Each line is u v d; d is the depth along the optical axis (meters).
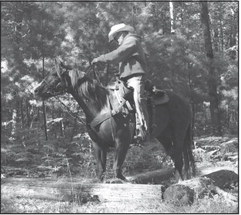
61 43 11.48
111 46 11.55
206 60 13.22
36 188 6.19
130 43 6.48
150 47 12.18
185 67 12.95
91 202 6.04
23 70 11.19
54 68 6.74
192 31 15.16
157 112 7.08
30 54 11.13
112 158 9.70
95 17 11.75
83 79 6.63
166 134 7.62
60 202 6.07
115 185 6.09
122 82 6.64
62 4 11.97
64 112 11.37
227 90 14.09
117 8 12.02
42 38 11.05
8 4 11.48
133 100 6.61
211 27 22.25
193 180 6.41
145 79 6.81
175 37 13.02
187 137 7.65
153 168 9.73
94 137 6.61
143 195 5.95
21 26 11.98
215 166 9.77
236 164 9.85
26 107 13.24
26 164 9.62
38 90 6.70
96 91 6.59
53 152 9.80
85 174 8.59
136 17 12.19
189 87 13.02
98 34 11.59
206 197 6.02
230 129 15.30
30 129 11.09
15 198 6.11
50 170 9.05
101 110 6.53
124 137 6.47
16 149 9.84
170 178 8.45
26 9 11.55
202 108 14.59
